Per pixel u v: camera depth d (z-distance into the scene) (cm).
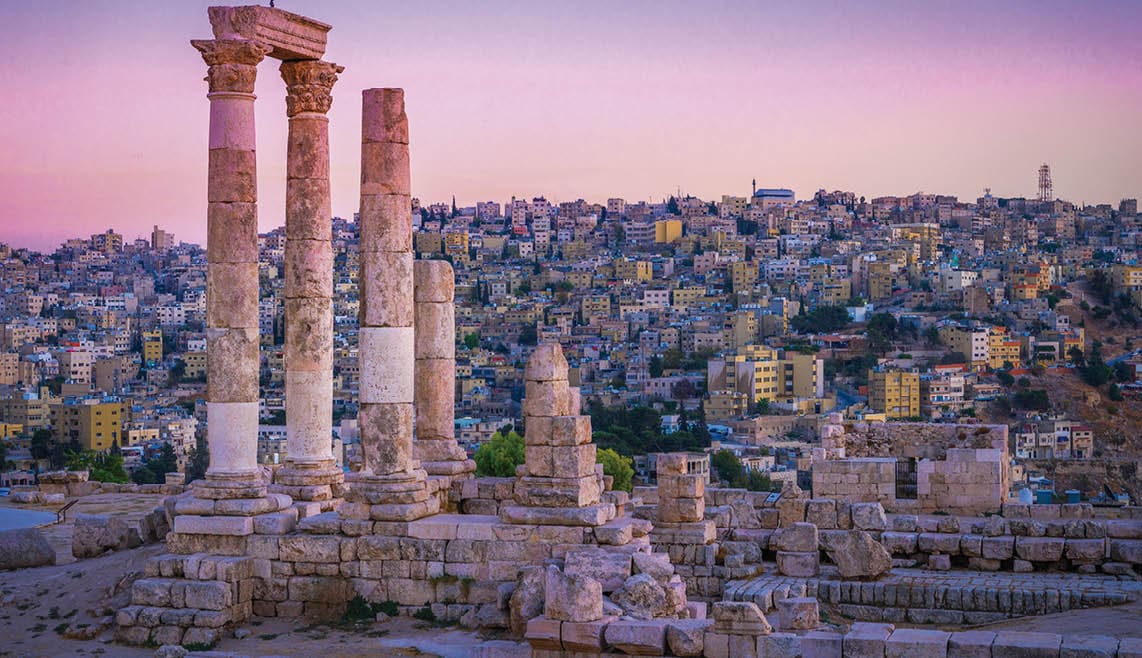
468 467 4253
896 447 5041
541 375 3572
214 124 3741
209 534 3662
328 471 4019
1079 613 3466
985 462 4803
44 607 3722
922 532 4194
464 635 3356
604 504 3588
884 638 2695
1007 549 4053
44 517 5328
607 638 2864
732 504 4366
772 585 3806
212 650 3356
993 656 2622
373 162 3775
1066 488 17050
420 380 4272
